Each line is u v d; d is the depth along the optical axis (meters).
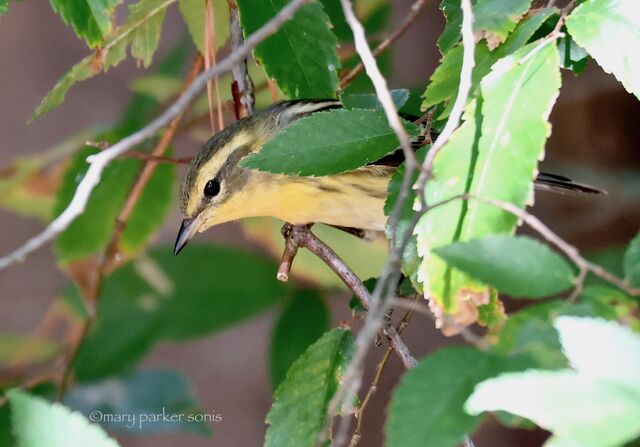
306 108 2.35
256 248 2.42
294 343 2.38
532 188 2.24
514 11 2.25
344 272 2.31
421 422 2.21
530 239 2.22
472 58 2.23
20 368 2.40
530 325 2.22
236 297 2.40
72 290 2.40
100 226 2.38
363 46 2.23
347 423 2.23
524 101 2.24
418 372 2.21
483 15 2.25
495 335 2.22
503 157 2.24
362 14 2.38
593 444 1.98
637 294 2.22
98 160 2.23
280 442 2.28
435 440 2.21
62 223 2.23
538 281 2.22
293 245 2.32
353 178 2.34
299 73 2.29
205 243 2.40
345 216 2.35
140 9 2.30
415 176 2.26
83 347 2.39
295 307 2.39
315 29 2.29
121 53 2.31
